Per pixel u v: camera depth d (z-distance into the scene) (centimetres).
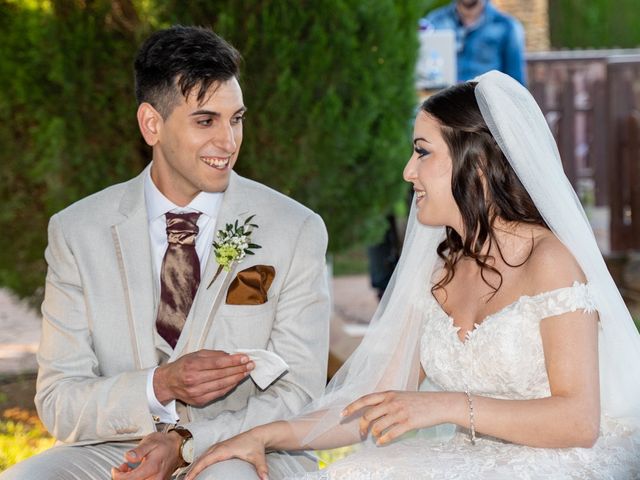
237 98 338
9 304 913
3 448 497
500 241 315
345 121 559
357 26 557
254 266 343
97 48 545
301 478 305
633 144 862
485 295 317
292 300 346
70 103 549
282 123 549
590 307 296
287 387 339
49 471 316
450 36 767
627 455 304
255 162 554
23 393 605
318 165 560
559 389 293
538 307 299
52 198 557
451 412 292
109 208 351
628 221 872
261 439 315
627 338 313
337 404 330
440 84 766
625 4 1738
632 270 831
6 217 566
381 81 569
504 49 854
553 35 1744
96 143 556
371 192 585
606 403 319
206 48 333
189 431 321
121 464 311
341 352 641
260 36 541
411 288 338
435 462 299
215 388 315
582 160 1164
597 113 1102
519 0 1416
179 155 338
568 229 305
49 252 352
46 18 543
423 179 319
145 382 323
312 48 549
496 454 302
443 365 317
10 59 548
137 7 542
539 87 1095
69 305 343
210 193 352
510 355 302
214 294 340
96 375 341
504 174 312
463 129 312
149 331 340
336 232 593
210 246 351
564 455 297
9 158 556
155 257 349
